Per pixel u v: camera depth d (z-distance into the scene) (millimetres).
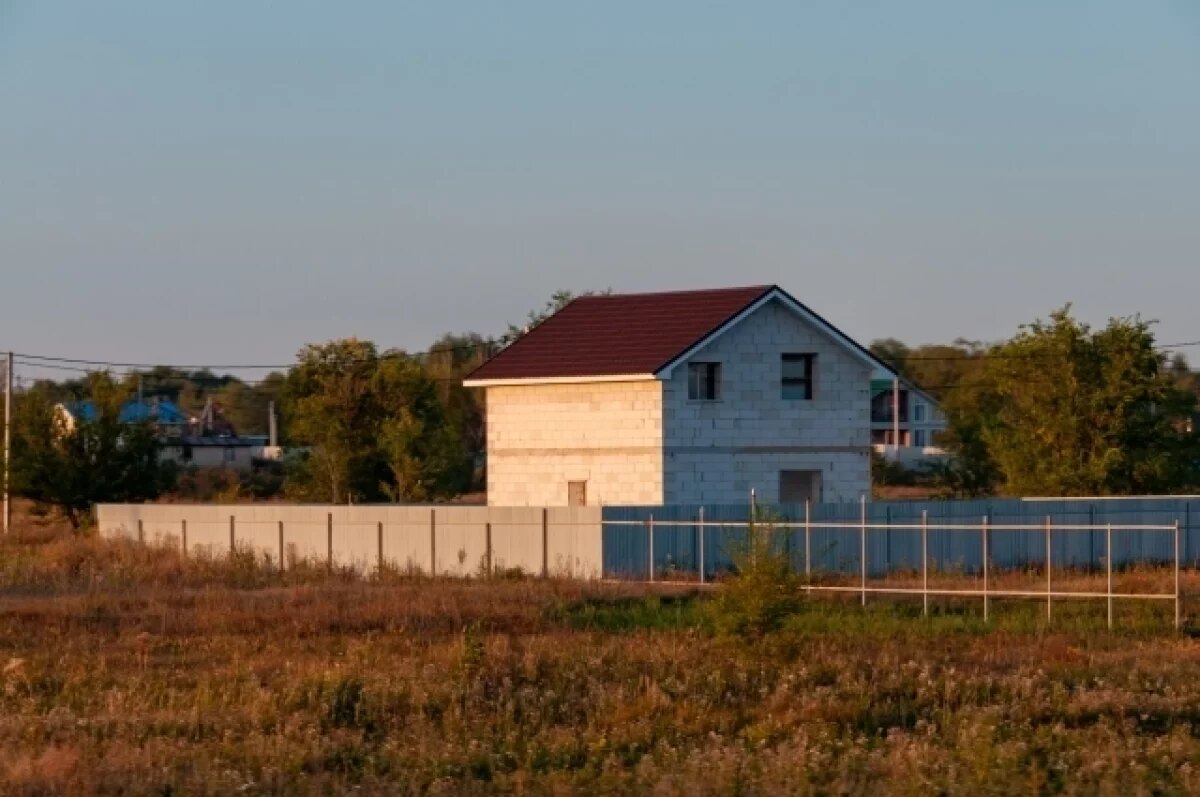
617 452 100375
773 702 47031
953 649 59375
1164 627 66438
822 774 36812
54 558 100250
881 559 90312
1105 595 69875
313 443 155500
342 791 35562
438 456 144500
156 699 48594
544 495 103500
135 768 37219
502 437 105312
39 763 37250
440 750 40250
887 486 189500
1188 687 49938
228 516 103562
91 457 135750
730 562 87250
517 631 66250
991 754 37562
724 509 88875
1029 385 121000
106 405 137875
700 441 100000
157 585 87062
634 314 105562
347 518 97438
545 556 88812
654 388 98750
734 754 38375
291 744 40375
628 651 57125
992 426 127250
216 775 36156
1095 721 45188
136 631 66938
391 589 80188
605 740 41156
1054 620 68562
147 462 138500
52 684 52469
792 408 102625
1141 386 117750
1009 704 46969
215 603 75500
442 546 92938
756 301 101188
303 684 48688
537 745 40875
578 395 102062
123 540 105812
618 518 87500
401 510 94875
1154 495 116625
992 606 73875
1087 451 119812
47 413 136875
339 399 149875
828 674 52469
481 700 47281
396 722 44781
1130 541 98688
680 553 87250
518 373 103688
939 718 44938
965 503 92688
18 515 160125
